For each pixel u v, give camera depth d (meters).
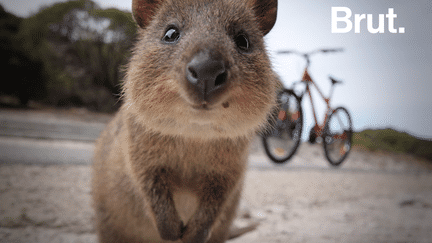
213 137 0.89
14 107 8.63
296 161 4.44
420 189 3.03
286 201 2.18
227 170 0.98
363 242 1.47
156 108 0.78
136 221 1.12
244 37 0.86
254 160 4.02
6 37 8.98
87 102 9.34
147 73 0.81
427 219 1.91
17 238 1.24
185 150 0.95
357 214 1.95
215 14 0.85
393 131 7.58
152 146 0.95
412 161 6.36
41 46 9.48
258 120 0.85
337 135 3.65
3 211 1.47
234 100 0.74
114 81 7.27
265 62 0.89
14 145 3.33
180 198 1.06
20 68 8.95
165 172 0.99
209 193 0.98
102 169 1.21
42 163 2.54
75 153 3.16
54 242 1.23
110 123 1.35
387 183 3.25
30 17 9.64
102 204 1.21
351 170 4.09
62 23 9.30
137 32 1.07
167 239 0.94
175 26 0.85
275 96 0.98
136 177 0.99
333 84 3.29
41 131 4.71
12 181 1.93
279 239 1.50
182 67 0.70
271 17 1.07
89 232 1.37
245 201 2.10
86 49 8.94
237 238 1.51
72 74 9.35
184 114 0.75
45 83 9.49
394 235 1.58
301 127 2.86
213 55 0.69
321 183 2.91
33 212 1.49
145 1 1.01
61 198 1.72
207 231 0.96
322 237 1.53
